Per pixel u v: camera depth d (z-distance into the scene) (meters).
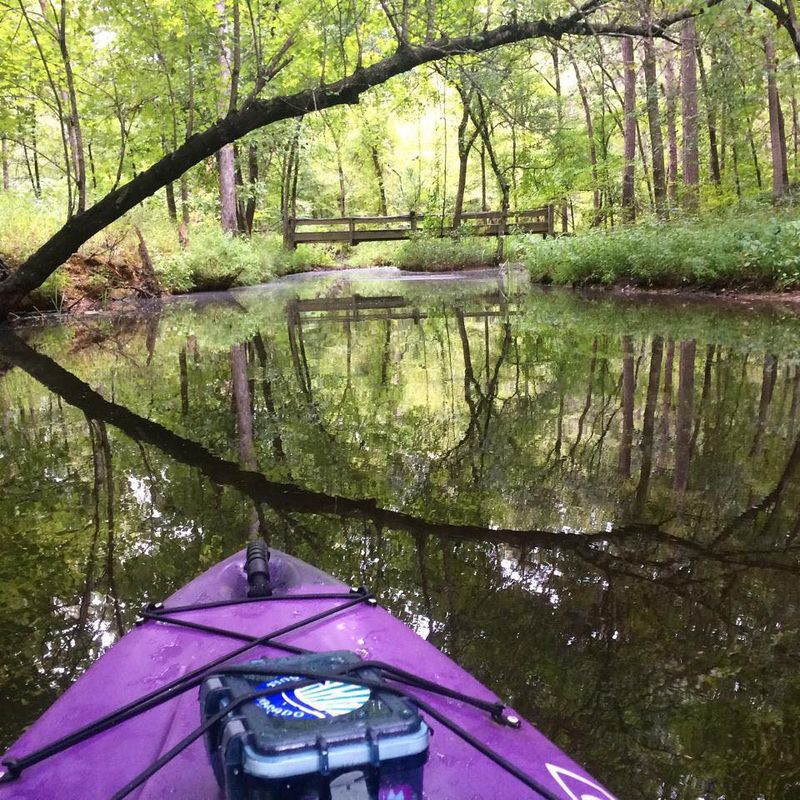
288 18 8.66
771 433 4.94
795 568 3.08
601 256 15.54
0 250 12.10
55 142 22.83
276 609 1.94
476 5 8.94
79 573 3.10
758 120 26.45
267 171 29.20
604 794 1.28
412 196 39.44
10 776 1.33
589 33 8.02
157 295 16.91
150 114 10.93
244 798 0.94
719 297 12.38
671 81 20.81
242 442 5.13
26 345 9.83
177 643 1.78
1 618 2.73
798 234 11.27
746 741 1.97
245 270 21.48
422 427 5.45
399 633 1.82
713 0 8.02
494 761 1.27
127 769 1.28
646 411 5.64
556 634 2.55
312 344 9.54
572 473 4.34
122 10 8.97
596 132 25.50
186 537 3.48
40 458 4.82
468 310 13.05
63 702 1.60
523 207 26.98
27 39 10.20
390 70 8.20
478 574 3.05
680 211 15.96
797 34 9.88
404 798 0.98
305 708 1.01
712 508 3.74
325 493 4.10
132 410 6.17
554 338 9.22
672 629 2.57
